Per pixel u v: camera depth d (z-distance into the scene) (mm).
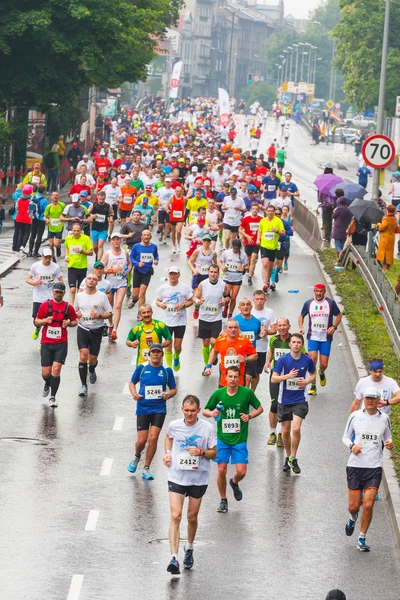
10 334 67125
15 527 37656
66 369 60219
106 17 138375
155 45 191875
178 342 59375
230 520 39719
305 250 110000
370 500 37281
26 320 71125
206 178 109625
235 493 41125
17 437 47812
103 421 50906
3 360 60969
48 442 47312
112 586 33281
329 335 56438
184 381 58406
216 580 34188
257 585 33969
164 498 41344
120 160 143000
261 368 53875
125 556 35688
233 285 71500
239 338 48656
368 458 37875
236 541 37656
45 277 63469
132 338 50219
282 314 76438
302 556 36594
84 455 45875
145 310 49875
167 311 59125
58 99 142750
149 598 32562
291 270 95625
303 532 38812
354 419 38219
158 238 111312
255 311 53906
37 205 93875
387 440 38062
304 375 45344
